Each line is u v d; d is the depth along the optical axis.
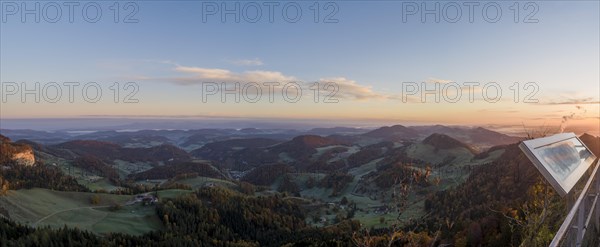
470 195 90.00
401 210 7.87
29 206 173.12
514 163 101.69
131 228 159.12
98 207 187.38
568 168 7.40
